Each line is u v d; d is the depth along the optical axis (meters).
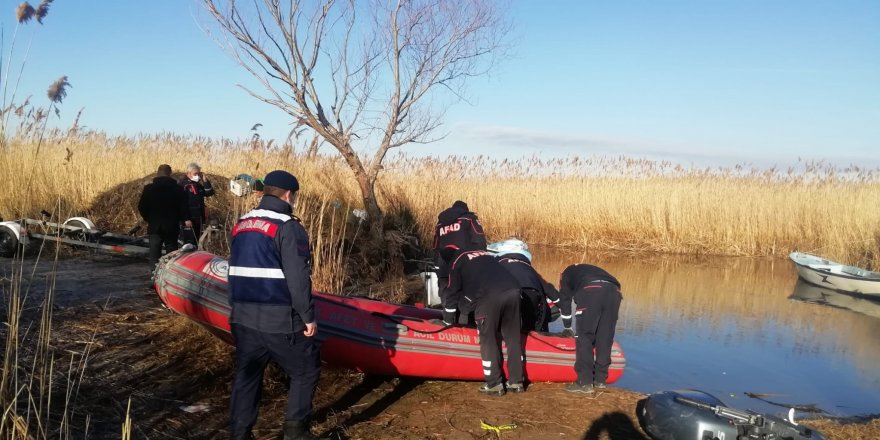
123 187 12.78
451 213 5.91
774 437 4.26
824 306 10.89
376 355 5.45
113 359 5.59
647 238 17.92
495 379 5.42
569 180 19.69
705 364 7.23
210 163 15.19
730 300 11.16
